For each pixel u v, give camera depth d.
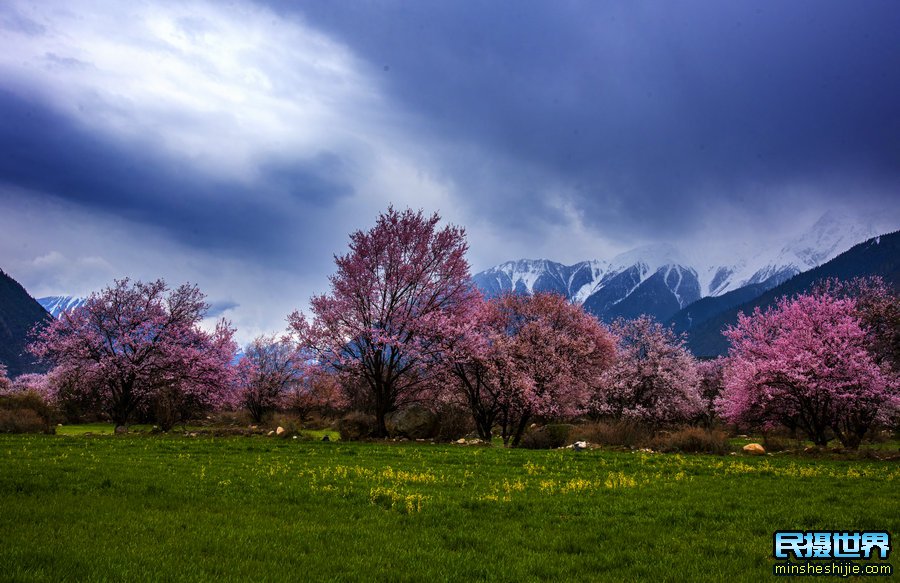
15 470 17.75
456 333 40.06
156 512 12.56
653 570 9.02
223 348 51.53
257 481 17.17
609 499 15.02
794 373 35.12
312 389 67.69
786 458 27.81
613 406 56.88
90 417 58.88
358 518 12.55
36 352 45.84
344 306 41.28
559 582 8.48
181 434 37.88
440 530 11.49
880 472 21.66
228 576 8.32
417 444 34.53
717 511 13.52
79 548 9.48
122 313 47.75
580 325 45.28
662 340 57.84
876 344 41.72
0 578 7.82
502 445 38.53
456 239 43.03
